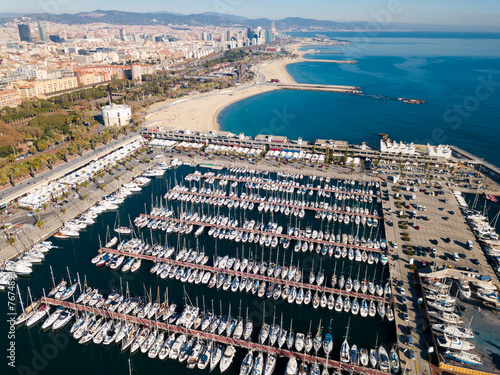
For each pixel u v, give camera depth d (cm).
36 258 16838
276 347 12281
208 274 15812
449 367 11062
